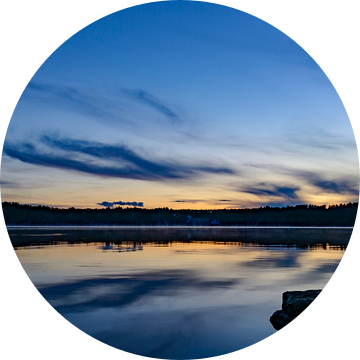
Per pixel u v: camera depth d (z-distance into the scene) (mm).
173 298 8164
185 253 18781
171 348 5238
